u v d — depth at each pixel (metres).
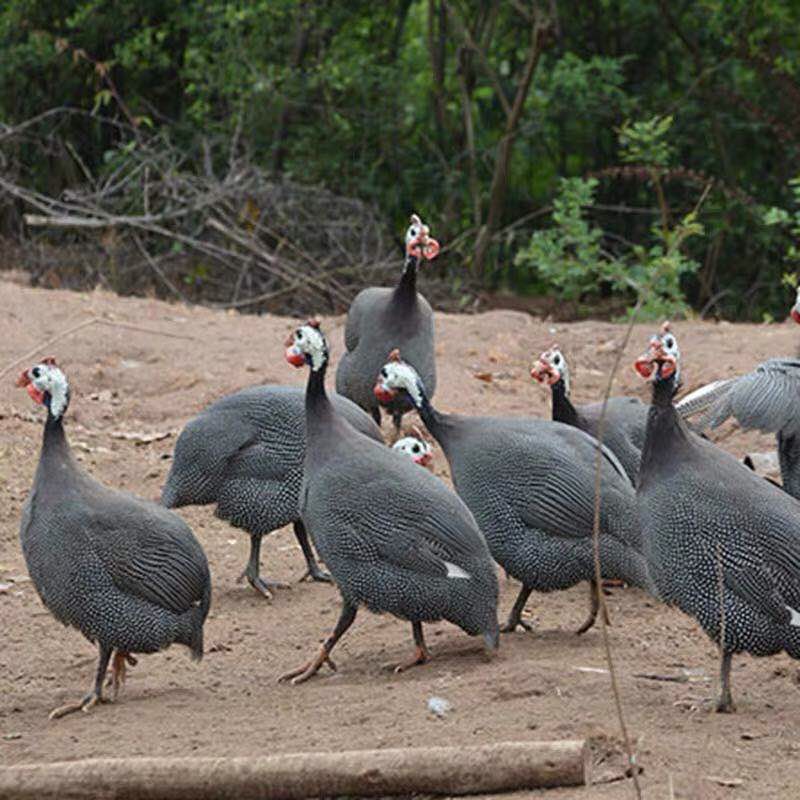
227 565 11.40
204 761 7.04
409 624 10.10
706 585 8.09
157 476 12.95
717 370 15.36
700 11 26.27
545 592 9.63
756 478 8.32
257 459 10.48
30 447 13.45
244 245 21.69
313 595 10.77
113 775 7.03
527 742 6.98
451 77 28.05
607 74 25.31
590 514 9.27
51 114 25.75
